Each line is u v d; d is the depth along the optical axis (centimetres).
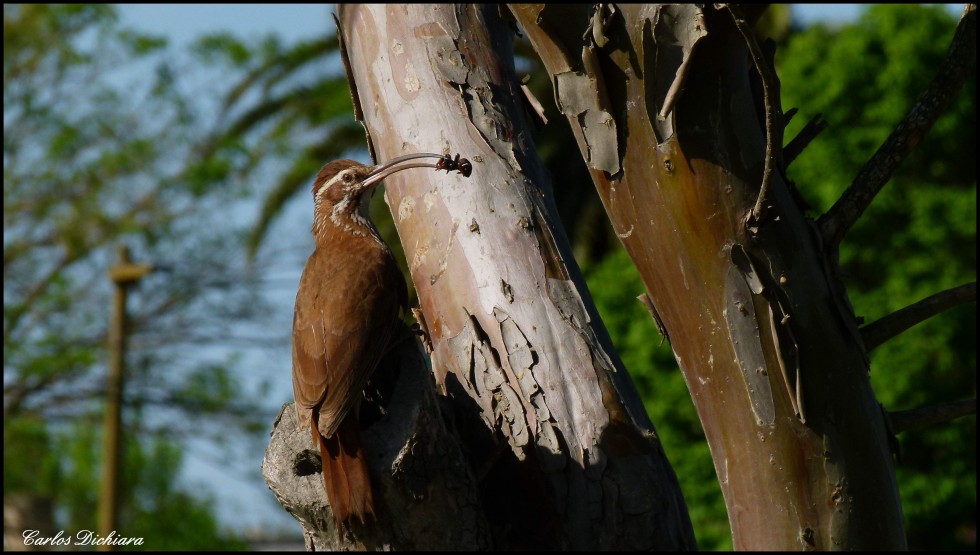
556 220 990
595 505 855
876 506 828
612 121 855
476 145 1010
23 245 4294
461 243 966
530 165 1019
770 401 828
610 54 848
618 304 3056
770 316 827
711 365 848
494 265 948
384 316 935
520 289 935
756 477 835
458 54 1056
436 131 1023
